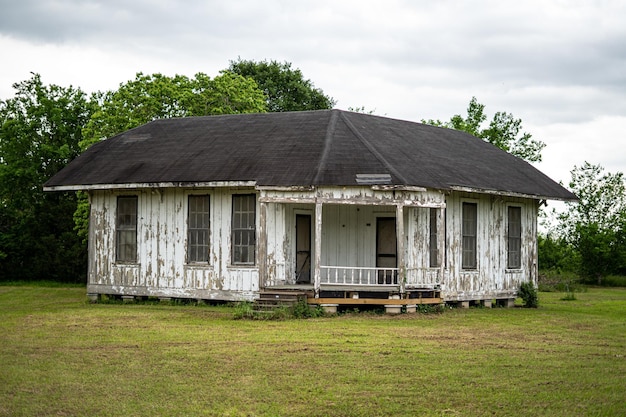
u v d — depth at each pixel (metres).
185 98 39.75
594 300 33.44
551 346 17.44
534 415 11.47
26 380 13.41
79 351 16.17
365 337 18.30
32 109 46.03
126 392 12.64
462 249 26.88
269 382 13.36
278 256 24.72
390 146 26.22
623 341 18.45
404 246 24.80
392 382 13.40
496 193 26.64
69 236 45.00
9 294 33.66
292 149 25.30
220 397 12.36
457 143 30.77
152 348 16.55
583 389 13.01
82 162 28.48
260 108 43.41
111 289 27.47
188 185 24.94
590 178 47.59
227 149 26.48
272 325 20.44
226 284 25.41
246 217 25.22
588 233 46.34
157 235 26.66
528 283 28.92
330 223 26.17
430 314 23.70
